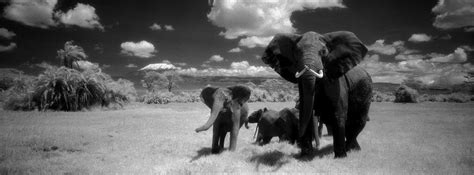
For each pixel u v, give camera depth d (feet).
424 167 21.58
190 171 20.86
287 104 147.54
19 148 28.73
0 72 150.92
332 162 23.03
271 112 36.11
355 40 23.21
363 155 25.66
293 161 23.94
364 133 42.27
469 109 101.09
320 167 21.81
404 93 165.17
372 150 28.53
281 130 34.60
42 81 87.35
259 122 36.47
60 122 56.13
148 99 162.09
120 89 106.83
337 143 24.56
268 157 24.91
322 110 24.98
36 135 36.88
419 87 283.59
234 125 28.30
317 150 29.19
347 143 28.89
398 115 76.23
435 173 20.10
